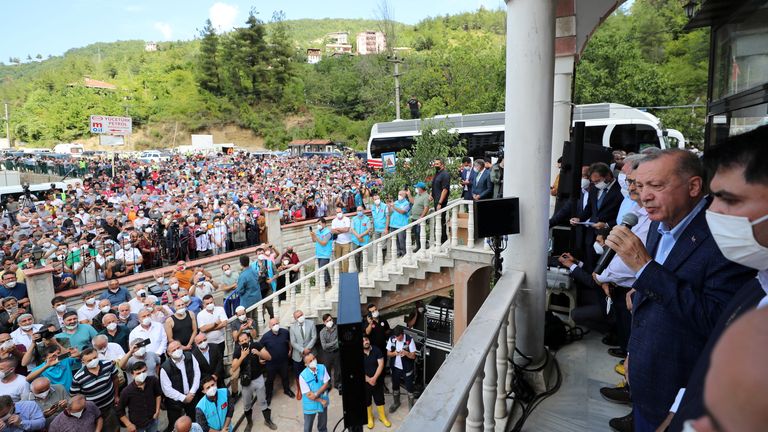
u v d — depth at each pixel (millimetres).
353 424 1906
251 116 90438
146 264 12625
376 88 70375
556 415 2914
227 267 11398
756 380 430
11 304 8820
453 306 9375
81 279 11016
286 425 9086
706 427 520
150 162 44312
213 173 34594
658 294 1674
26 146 91188
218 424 7922
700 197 1781
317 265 12070
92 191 23297
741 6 4078
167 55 126625
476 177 10062
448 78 54469
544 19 3156
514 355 3375
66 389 7074
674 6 34969
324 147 71125
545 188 3342
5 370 6391
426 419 1458
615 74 30797
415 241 10156
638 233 2816
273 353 9562
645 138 15312
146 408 7309
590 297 4637
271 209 15719
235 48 94250
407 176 14180
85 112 91688
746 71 4012
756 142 1138
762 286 1181
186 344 8828
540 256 3365
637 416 2084
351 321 1847
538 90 3213
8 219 17078
